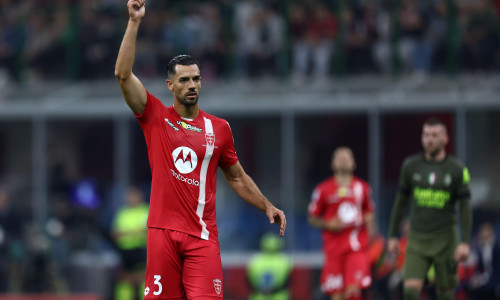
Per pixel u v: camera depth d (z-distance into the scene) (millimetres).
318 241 56594
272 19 63531
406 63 62656
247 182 21812
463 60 62500
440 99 57094
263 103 57844
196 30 63344
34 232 52281
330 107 57531
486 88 58844
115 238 49531
